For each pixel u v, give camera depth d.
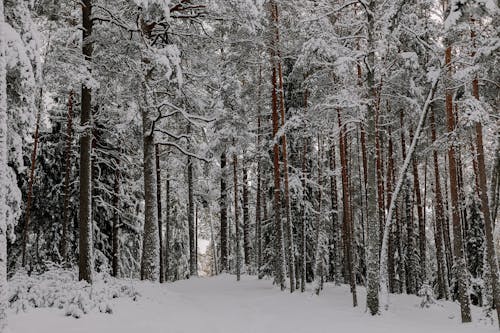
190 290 21.47
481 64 15.10
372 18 15.77
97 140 23.42
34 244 24.31
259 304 16.48
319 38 15.22
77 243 22.83
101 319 10.03
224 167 29.69
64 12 17.45
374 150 15.34
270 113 23.45
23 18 11.09
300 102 23.02
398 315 14.95
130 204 25.38
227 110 22.38
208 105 22.45
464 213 27.67
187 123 23.09
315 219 24.17
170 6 17.83
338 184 30.52
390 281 22.33
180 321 11.42
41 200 22.58
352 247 17.16
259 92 22.69
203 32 20.56
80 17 18.14
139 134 22.25
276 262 21.08
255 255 36.59
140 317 10.98
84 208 14.52
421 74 18.20
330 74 17.92
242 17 17.12
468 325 13.38
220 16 18.22
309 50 15.58
